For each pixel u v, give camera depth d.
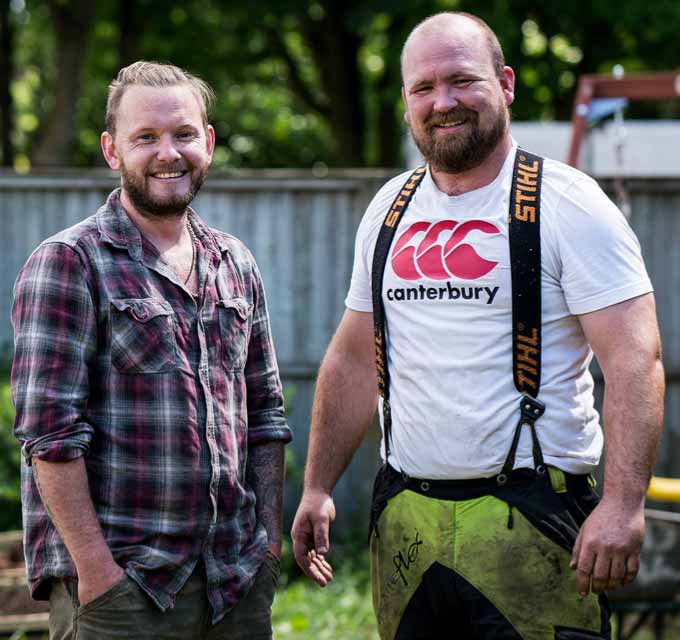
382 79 16.44
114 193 3.34
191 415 3.21
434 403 3.27
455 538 3.27
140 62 3.36
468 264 3.23
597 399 7.58
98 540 3.11
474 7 14.22
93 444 3.19
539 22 15.23
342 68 16.20
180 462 3.18
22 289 3.17
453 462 3.26
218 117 23.34
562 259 3.18
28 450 3.10
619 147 7.71
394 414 3.42
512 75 3.40
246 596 3.36
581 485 3.30
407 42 3.36
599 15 14.22
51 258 3.15
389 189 3.54
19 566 5.27
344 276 7.71
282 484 3.56
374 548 3.54
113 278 3.19
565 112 16.52
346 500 7.68
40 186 7.69
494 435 3.22
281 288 7.71
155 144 3.23
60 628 3.26
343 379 3.71
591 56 15.61
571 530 3.24
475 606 3.26
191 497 3.19
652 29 14.90
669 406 7.69
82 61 13.17
